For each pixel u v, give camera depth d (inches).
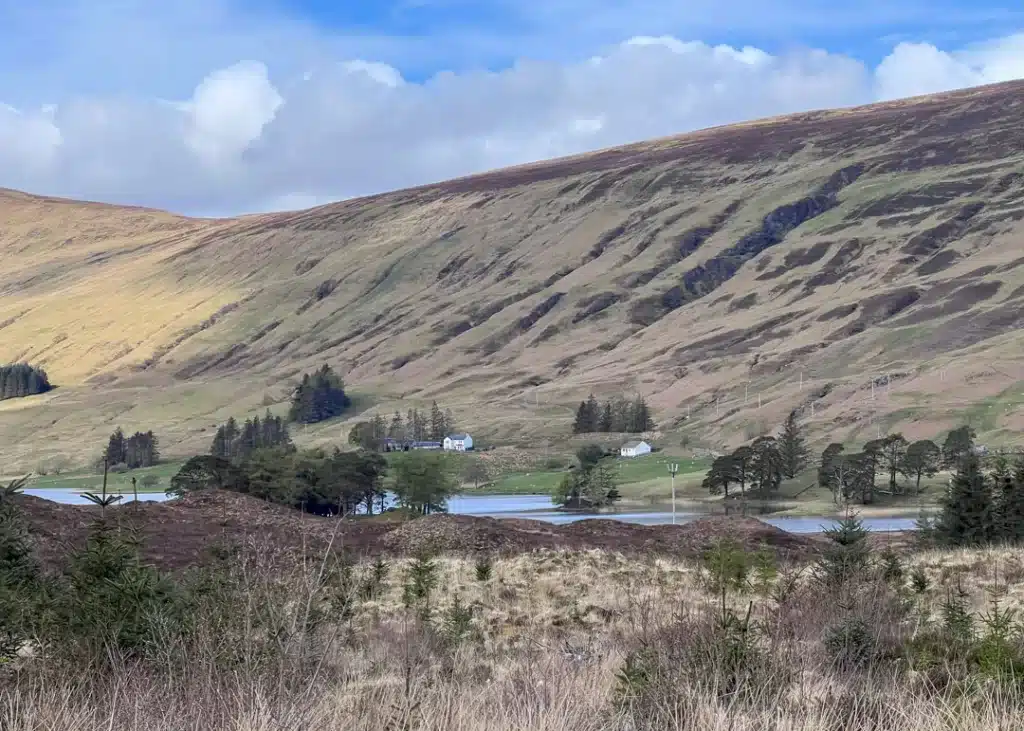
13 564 508.1
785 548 1423.5
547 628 738.2
